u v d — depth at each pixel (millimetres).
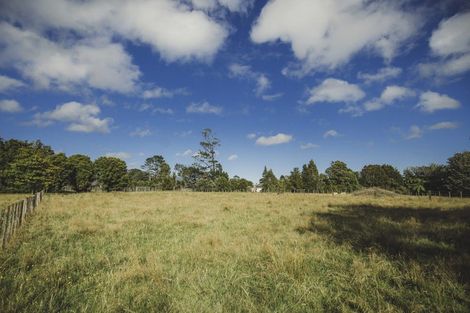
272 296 5074
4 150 64188
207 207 20078
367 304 4590
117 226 11703
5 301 4344
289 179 94625
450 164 70375
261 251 7703
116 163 73062
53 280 5473
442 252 7578
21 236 9484
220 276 6078
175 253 7719
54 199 25797
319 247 8406
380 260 6777
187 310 4457
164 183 90188
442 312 4422
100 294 4891
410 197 40469
